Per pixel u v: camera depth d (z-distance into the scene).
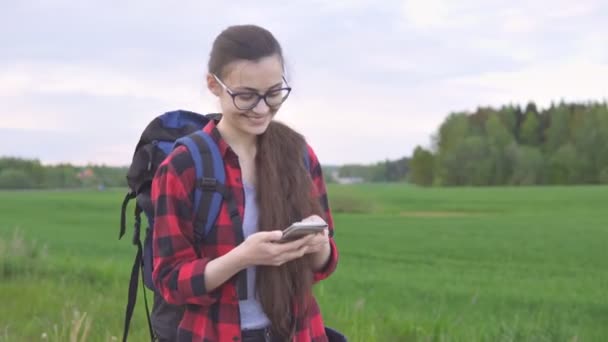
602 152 119.19
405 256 22.94
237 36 2.51
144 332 6.68
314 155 2.83
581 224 37.91
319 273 2.76
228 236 2.54
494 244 27.14
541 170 122.19
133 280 2.91
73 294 9.30
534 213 51.09
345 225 39.56
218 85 2.58
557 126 128.50
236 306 2.56
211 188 2.53
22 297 8.85
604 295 13.43
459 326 7.95
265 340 2.61
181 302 2.52
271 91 2.52
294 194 2.61
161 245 2.53
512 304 12.02
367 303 10.97
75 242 25.30
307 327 2.65
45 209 55.31
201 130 2.68
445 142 139.38
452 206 62.72
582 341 7.61
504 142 130.88
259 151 2.66
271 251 2.37
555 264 20.34
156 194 2.57
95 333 6.35
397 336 7.21
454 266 19.88
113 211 53.81
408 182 157.12
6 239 14.34
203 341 2.54
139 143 2.85
